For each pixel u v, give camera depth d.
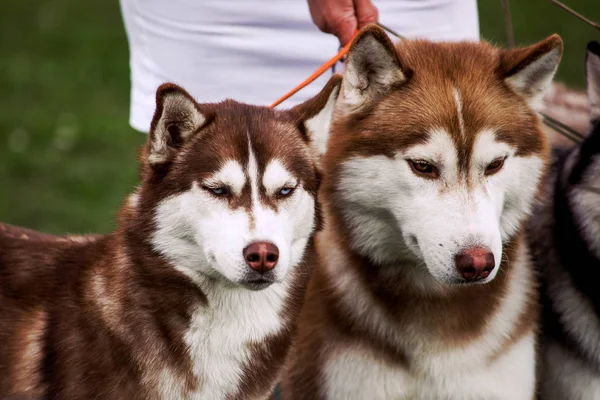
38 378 8.41
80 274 8.60
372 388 9.10
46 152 18.56
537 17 23.28
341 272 9.19
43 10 26.00
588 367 9.44
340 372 9.11
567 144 10.49
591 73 9.36
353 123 8.77
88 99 21.00
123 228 8.41
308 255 8.64
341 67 11.02
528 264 9.42
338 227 9.09
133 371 8.22
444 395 9.12
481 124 8.38
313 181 8.41
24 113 20.28
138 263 8.27
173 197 8.09
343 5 9.61
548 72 8.72
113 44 23.80
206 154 8.05
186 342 8.32
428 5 11.23
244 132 8.12
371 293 9.06
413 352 9.04
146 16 11.42
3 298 8.77
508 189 8.60
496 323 9.04
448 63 8.75
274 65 11.20
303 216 8.24
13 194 17.00
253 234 7.79
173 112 8.11
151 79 11.59
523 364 9.14
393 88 8.69
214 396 8.49
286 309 8.61
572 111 10.86
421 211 8.39
